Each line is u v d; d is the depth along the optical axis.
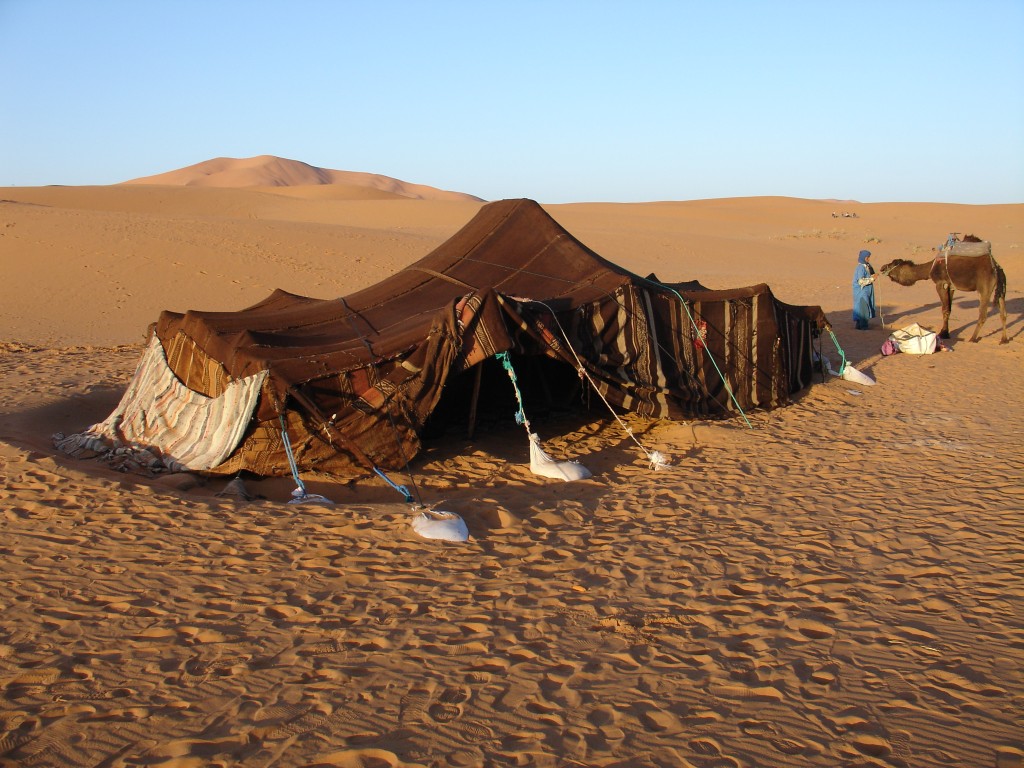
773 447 9.75
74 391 13.45
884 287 30.16
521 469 9.09
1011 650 4.80
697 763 3.80
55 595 5.65
